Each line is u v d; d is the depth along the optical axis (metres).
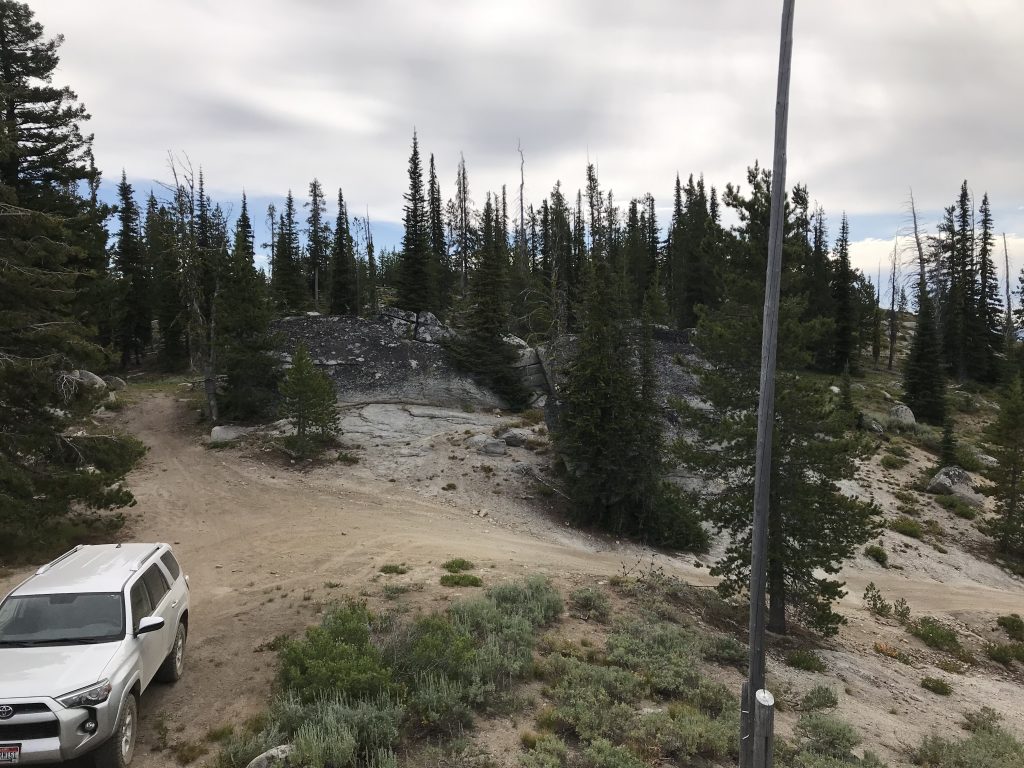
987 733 11.88
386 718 7.74
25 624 7.60
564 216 63.56
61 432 17.58
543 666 10.29
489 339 44.38
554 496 29.41
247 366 35.19
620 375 26.59
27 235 16.64
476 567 17.08
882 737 11.25
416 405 39.94
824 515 16.25
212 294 38.75
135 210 57.69
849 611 22.55
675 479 29.88
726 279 17.00
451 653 9.55
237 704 8.96
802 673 13.96
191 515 22.72
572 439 27.11
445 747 7.74
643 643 11.99
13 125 24.75
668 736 8.33
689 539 26.67
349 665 8.66
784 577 17.02
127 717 7.28
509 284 54.12
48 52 26.92
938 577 28.70
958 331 66.44
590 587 15.86
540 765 7.29
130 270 56.22
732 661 13.04
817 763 8.47
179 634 9.91
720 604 17.48
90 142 27.89
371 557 17.95
